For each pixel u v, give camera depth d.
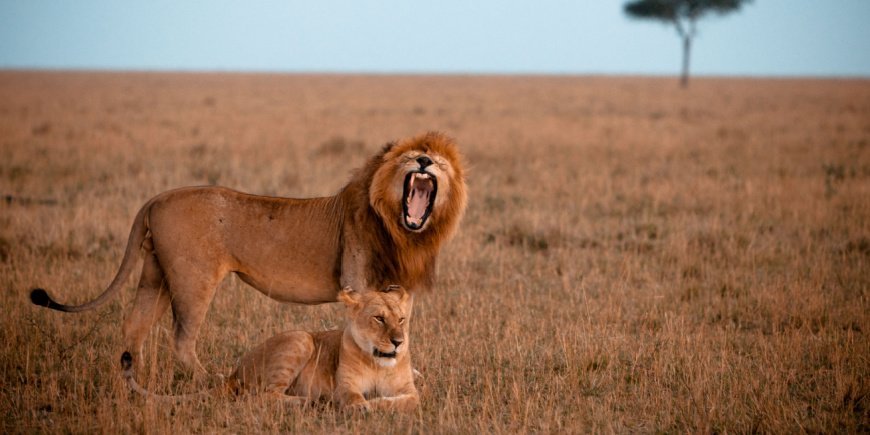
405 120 69.19
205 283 13.45
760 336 15.71
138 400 12.31
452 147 14.02
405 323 12.34
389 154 13.66
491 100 108.69
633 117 74.50
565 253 22.11
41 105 79.62
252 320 16.55
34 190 29.78
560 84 183.75
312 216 13.77
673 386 13.38
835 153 42.69
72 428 11.43
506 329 15.95
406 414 11.87
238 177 33.09
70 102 87.44
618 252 22.66
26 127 52.94
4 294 17.12
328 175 34.59
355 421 11.62
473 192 31.42
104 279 18.91
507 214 26.98
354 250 13.51
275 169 35.50
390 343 11.89
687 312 17.56
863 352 14.48
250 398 11.93
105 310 16.89
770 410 11.99
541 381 13.59
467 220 26.27
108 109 76.81
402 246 13.66
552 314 17.20
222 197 13.66
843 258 21.30
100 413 11.69
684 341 14.98
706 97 118.94
